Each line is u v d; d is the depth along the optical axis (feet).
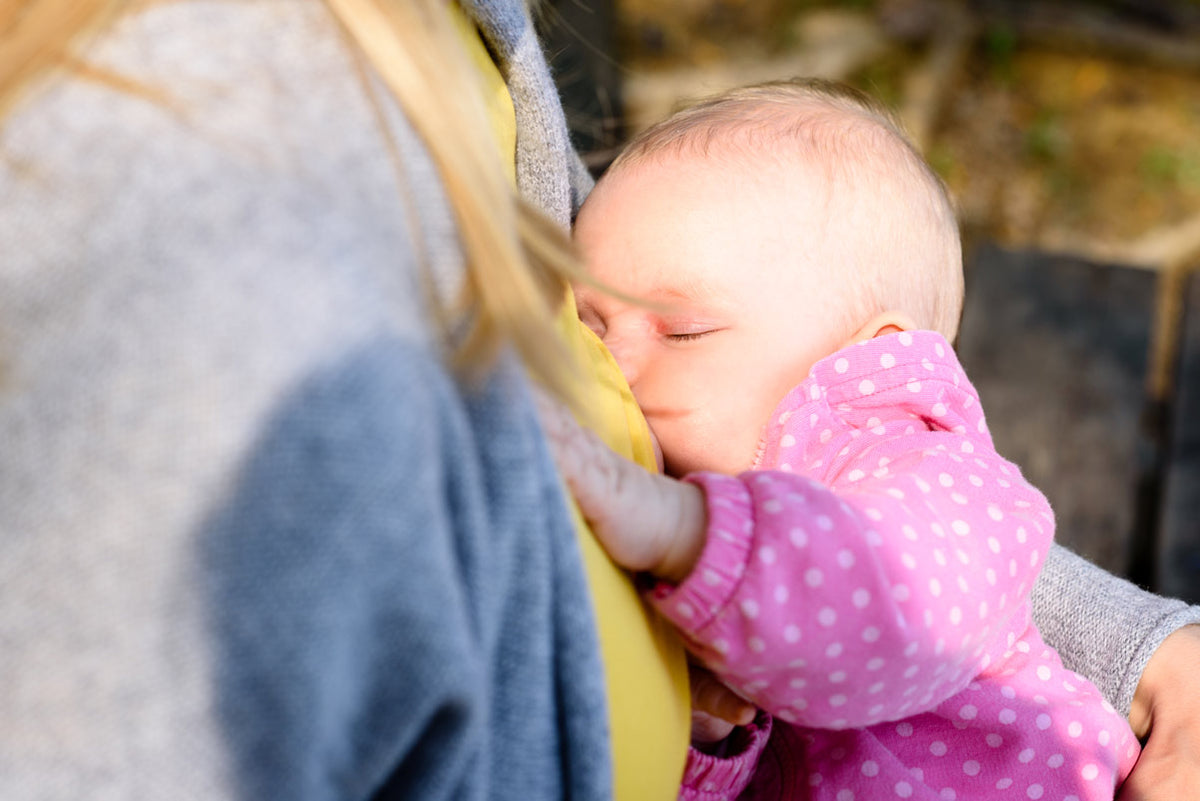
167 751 1.88
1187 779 3.88
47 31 1.96
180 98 1.92
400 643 1.98
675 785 2.88
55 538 1.80
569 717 2.42
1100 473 8.01
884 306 4.09
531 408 2.29
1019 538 3.35
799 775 3.62
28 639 1.83
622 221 3.97
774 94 4.79
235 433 1.78
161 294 1.78
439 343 2.08
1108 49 15.25
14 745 1.86
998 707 3.65
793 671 2.86
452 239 2.18
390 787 2.23
